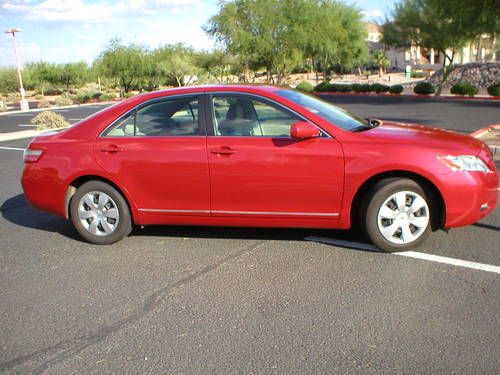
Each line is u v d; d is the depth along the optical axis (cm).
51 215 692
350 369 307
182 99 522
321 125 488
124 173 523
